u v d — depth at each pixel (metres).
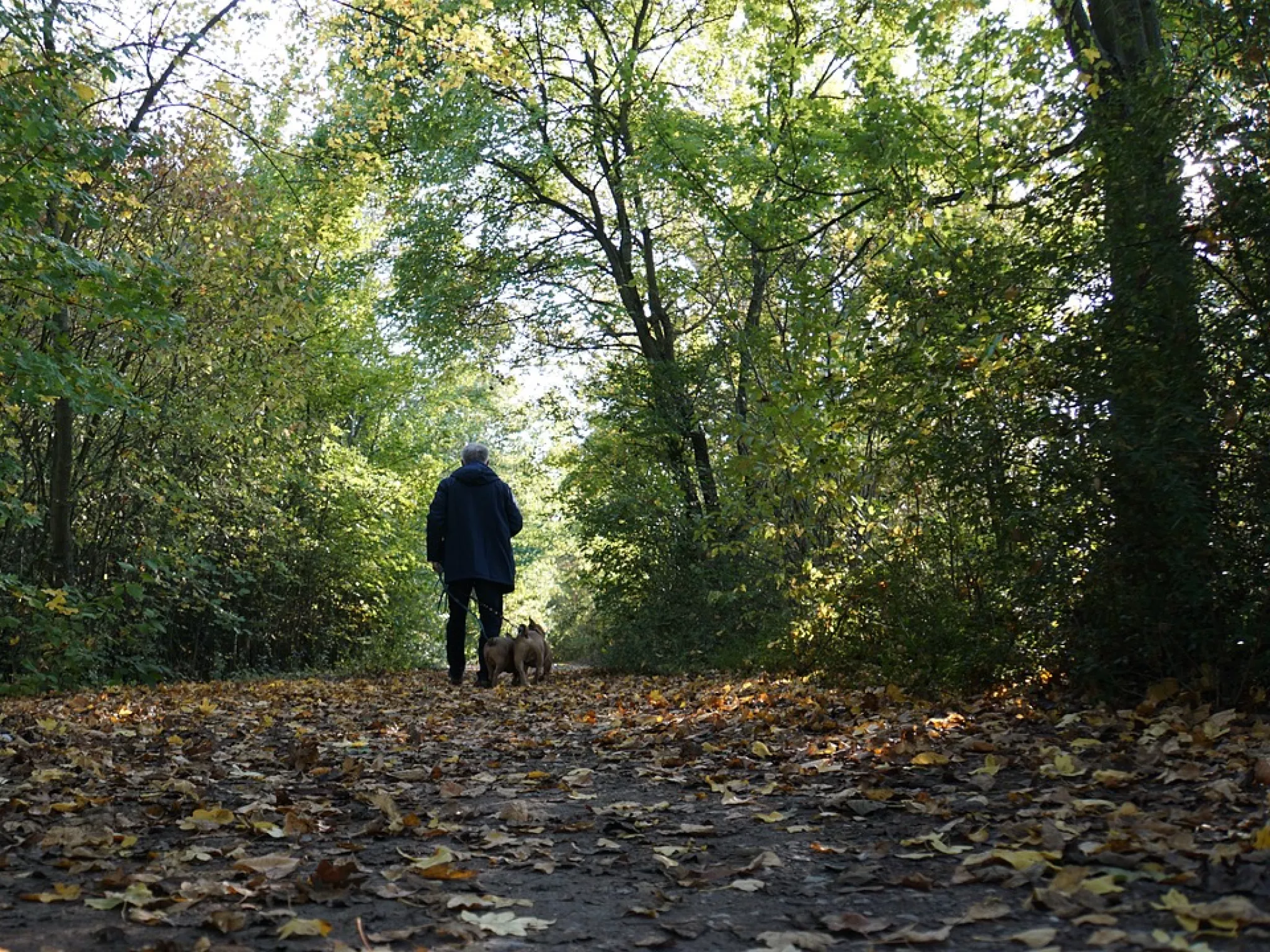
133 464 15.44
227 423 15.45
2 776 5.64
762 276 15.77
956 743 5.95
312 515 20.45
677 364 17.23
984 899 3.28
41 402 11.42
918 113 10.20
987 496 7.52
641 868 3.95
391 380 24.59
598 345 20.69
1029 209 7.53
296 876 3.78
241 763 6.29
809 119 14.85
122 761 6.30
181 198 14.78
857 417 9.02
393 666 21.48
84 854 4.00
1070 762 4.97
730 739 6.95
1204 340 6.57
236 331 14.80
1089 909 3.05
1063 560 7.09
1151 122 6.95
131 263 11.09
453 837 4.46
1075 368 7.00
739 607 15.32
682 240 18.81
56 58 10.45
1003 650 7.76
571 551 27.52
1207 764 4.88
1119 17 8.27
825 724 7.12
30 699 11.28
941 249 8.16
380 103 15.30
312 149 15.98
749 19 17.00
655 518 16.41
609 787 5.59
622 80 17.72
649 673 15.67
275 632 19.41
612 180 19.06
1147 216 6.84
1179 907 2.92
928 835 4.02
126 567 13.97
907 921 3.11
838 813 4.61
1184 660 6.83
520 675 12.52
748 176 14.52
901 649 8.80
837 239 14.77
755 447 10.43
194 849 4.06
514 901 3.48
